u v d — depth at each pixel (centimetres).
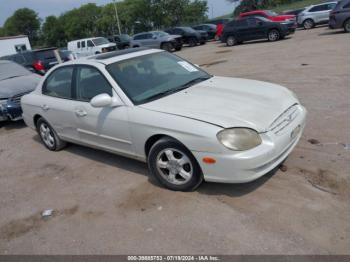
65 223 367
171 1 5181
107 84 428
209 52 1922
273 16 1950
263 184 379
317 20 2267
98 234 340
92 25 8438
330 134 485
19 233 364
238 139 326
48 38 10388
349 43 1300
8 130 766
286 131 357
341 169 388
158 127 369
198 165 356
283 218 321
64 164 518
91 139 472
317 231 300
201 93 406
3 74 859
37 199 428
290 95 421
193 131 341
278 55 1311
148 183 418
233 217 332
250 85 433
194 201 366
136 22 5731
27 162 553
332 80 788
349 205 328
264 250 287
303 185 367
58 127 529
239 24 2011
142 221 348
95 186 433
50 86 537
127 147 422
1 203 433
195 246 303
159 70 463
